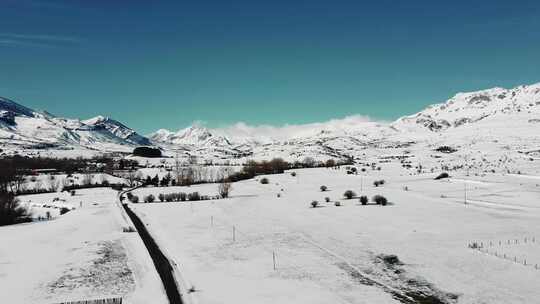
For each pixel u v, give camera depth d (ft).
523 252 164.25
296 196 373.40
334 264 155.12
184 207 320.29
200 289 130.93
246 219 257.34
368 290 127.44
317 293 125.29
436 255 162.50
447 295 122.21
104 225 245.65
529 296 119.24
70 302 117.19
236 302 119.24
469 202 301.43
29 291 129.59
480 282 131.64
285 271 147.64
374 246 179.22
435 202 304.30
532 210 263.90
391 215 254.47
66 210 334.65
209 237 206.18
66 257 169.78
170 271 151.33
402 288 128.88
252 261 161.38
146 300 122.21
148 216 281.13
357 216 254.06
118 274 147.43
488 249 169.48
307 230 216.13
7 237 211.41
